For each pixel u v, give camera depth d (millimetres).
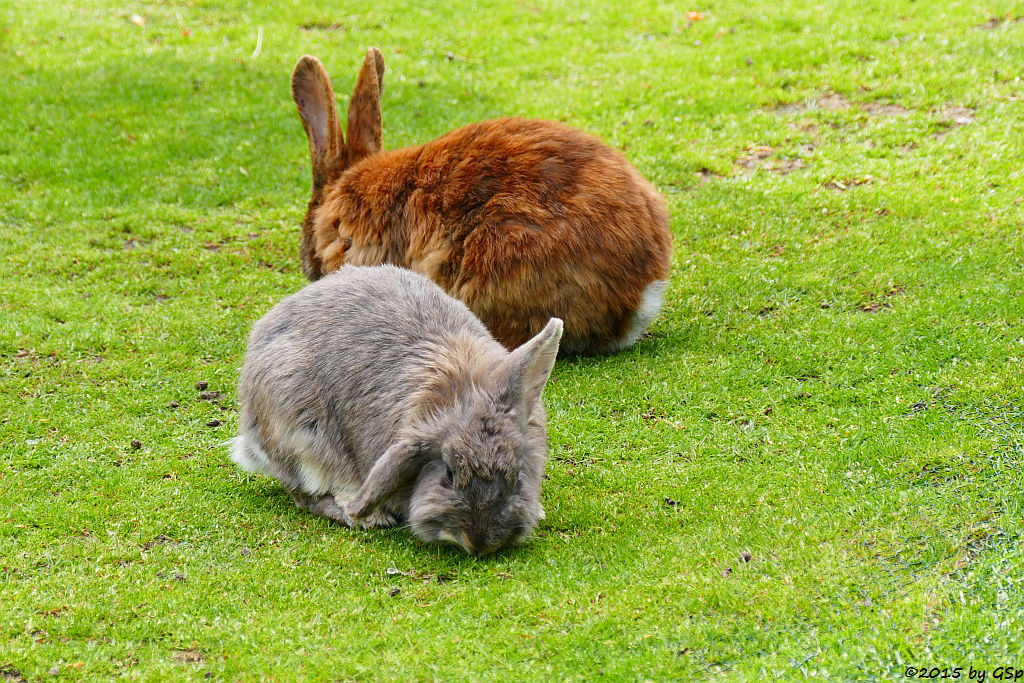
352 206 12047
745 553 7988
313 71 12680
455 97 20359
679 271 13578
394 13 25406
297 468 8766
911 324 11344
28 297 13406
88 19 25312
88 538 8672
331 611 7625
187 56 22875
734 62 20547
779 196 15266
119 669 7027
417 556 8289
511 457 7582
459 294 11352
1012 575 7328
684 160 16828
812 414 10148
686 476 9344
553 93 20172
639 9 24734
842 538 8102
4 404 10945
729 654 6914
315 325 8766
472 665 6957
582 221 11203
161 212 16281
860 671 6613
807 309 12211
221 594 7848
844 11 22953
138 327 12742
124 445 10266
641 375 11242
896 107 17984
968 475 8734
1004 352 10484
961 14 21781
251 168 17906
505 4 25656
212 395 11312
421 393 8078
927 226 13625
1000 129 16391
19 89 21016
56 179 17500
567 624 7328
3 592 7805
